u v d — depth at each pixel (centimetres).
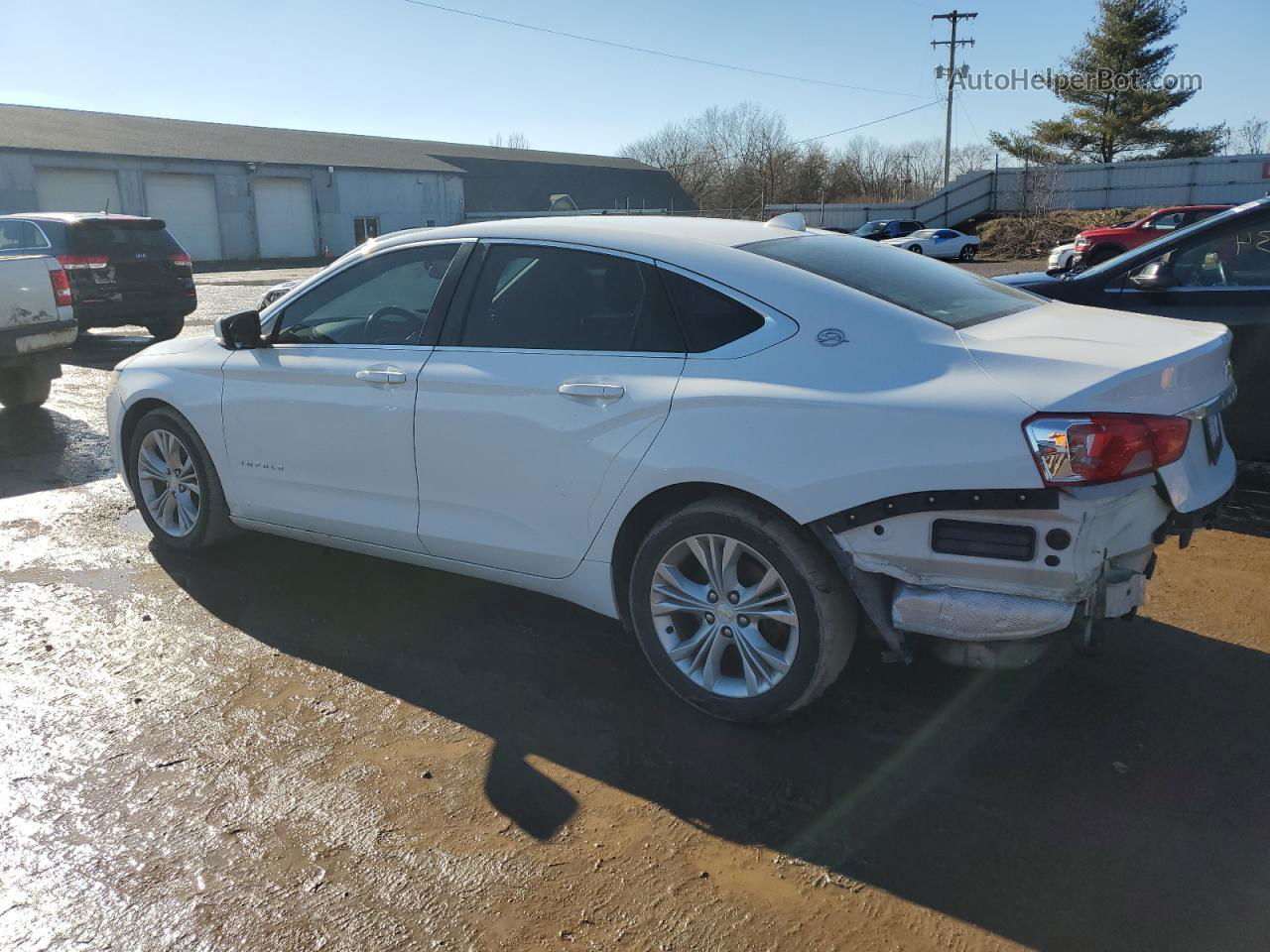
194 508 463
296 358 401
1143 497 269
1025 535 258
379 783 287
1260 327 520
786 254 327
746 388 292
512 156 6284
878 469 270
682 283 318
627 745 308
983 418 259
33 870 249
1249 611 400
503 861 253
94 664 361
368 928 230
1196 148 4738
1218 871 247
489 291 358
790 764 296
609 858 255
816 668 293
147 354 475
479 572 368
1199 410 281
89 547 489
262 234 4325
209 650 374
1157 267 548
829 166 6581
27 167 3497
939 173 6675
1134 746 304
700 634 317
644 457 307
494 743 309
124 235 1276
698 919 232
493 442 341
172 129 4553
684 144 7181
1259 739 307
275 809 274
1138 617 395
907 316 293
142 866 251
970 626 269
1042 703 330
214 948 223
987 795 279
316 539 420
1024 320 318
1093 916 232
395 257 391
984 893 240
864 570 279
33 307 786
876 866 251
